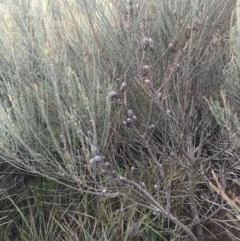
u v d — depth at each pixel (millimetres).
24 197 2414
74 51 2145
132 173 1763
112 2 2014
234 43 1688
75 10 2295
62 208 2314
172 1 2174
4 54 2189
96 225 2166
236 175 2373
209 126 2279
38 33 2105
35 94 1864
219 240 2145
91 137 1831
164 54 2100
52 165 1925
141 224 2154
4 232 2264
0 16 2387
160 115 1932
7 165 2484
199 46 2035
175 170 2246
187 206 2293
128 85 2107
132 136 2148
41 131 1862
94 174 1688
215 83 2141
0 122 1742
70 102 1867
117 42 2064
